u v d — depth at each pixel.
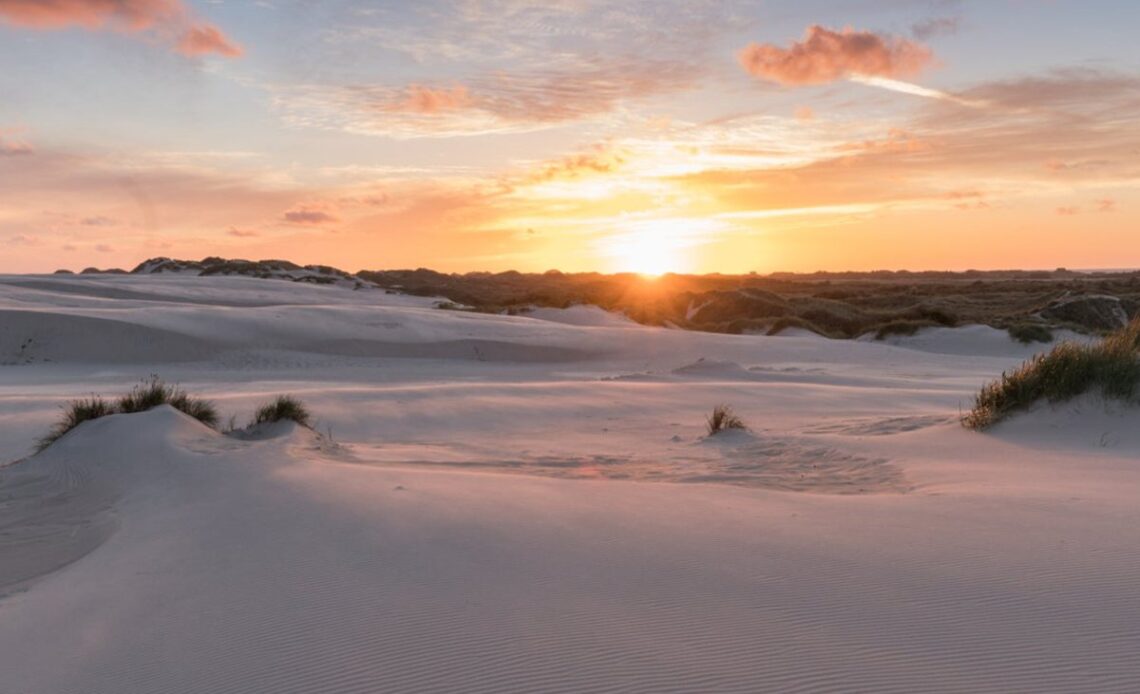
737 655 3.88
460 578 5.18
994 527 5.91
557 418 17.39
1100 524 5.83
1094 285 91.50
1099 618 4.08
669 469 10.36
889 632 4.06
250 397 18.84
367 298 85.31
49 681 4.18
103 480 9.70
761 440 12.60
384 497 7.57
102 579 5.84
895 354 43.62
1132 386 10.81
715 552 5.57
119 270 128.12
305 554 5.91
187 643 4.49
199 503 7.95
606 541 5.92
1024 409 11.27
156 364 35.72
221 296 73.06
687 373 28.36
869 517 6.50
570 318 70.06
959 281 175.75
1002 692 3.41
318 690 3.79
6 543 7.36
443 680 3.79
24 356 35.19
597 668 3.80
